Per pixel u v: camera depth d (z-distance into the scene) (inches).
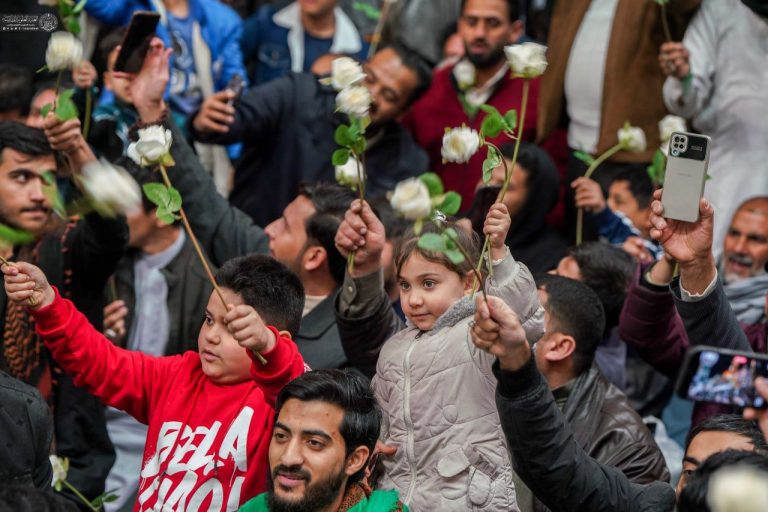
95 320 223.8
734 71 285.9
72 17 210.5
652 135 293.3
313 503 155.1
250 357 165.6
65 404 222.8
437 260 170.7
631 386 256.7
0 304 218.2
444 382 168.7
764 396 135.4
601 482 158.1
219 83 318.0
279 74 338.3
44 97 279.7
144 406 180.5
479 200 236.5
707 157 177.5
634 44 293.3
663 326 206.5
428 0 344.2
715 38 286.0
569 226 304.2
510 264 163.9
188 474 172.1
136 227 235.1
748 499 120.6
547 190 280.8
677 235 181.2
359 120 176.4
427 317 172.2
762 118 284.4
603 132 295.1
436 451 168.7
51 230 222.2
